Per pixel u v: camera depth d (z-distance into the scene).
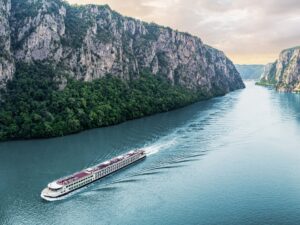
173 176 136.12
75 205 113.62
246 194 120.44
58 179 130.88
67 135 198.62
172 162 151.00
